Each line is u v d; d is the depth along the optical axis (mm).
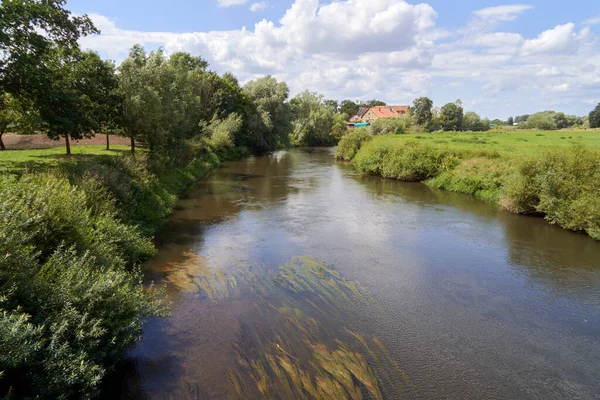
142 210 14531
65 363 4898
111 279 6883
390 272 10977
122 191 13109
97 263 8102
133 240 10922
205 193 22016
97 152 20859
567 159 16641
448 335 7789
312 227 15359
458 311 8805
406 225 15984
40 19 13516
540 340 7723
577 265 11742
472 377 6527
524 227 15891
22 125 18344
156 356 6758
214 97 45688
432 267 11445
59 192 8680
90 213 9836
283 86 57062
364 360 6824
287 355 6871
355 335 7633
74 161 15469
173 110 23359
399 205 19859
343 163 39750
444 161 26938
